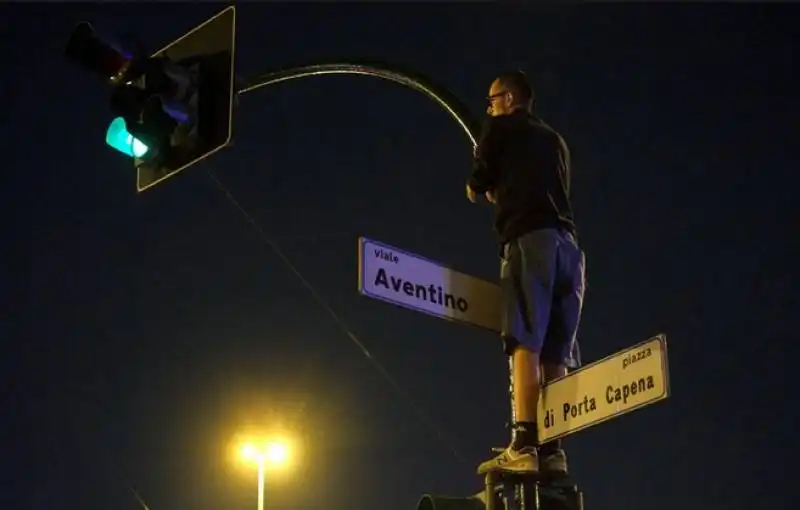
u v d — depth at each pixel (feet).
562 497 22.94
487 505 22.74
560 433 22.62
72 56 27.32
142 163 28.17
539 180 24.52
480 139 25.71
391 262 23.97
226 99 27.25
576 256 24.68
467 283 25.12
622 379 21.65
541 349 24.47
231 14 27.55
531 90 26.21
